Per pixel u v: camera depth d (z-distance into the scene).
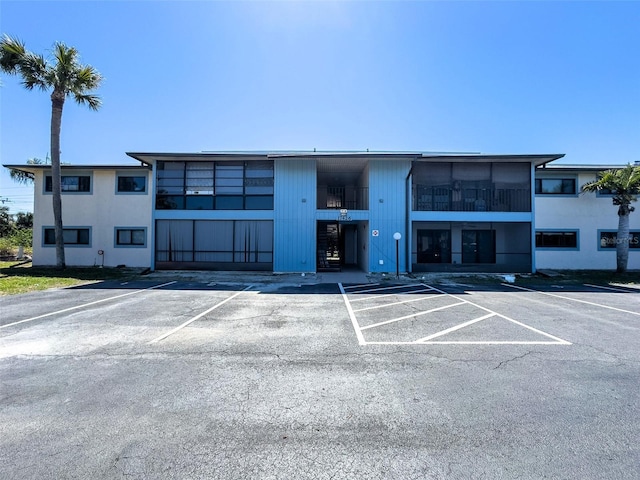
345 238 21.72
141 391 3.66
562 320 7.00
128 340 5.52
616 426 2.98
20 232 30.52
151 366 4.39
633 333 6.00
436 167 16.73
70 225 18.61
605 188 16.58
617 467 2.43
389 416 3.15
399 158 15.46
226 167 16.23
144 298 9.49
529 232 16.05
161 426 2.97
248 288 11.52
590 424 3.01
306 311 7.88
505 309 8.14
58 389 3.70
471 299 9.56
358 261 19.86
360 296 10.01
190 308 8.15
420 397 3.53
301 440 2.77
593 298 9.80
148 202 18.61
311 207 15.91
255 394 3.60
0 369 4.27
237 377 4.05
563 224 17.95
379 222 15.85
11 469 2.39
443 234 18.69
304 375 4.11
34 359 4.63
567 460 2.51
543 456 2.55
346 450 2.63
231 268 16.02
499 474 2.36
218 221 16.19
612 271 17.11
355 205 20.78
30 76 15.30
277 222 15.87
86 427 2.95
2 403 3.38
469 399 3.48
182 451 2.62
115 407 3.31
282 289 11.34
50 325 6.47
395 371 4.23
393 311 7.90
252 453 2.60
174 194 16.23
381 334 5.94
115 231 18.58
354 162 16.25
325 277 14.59
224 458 2.53
